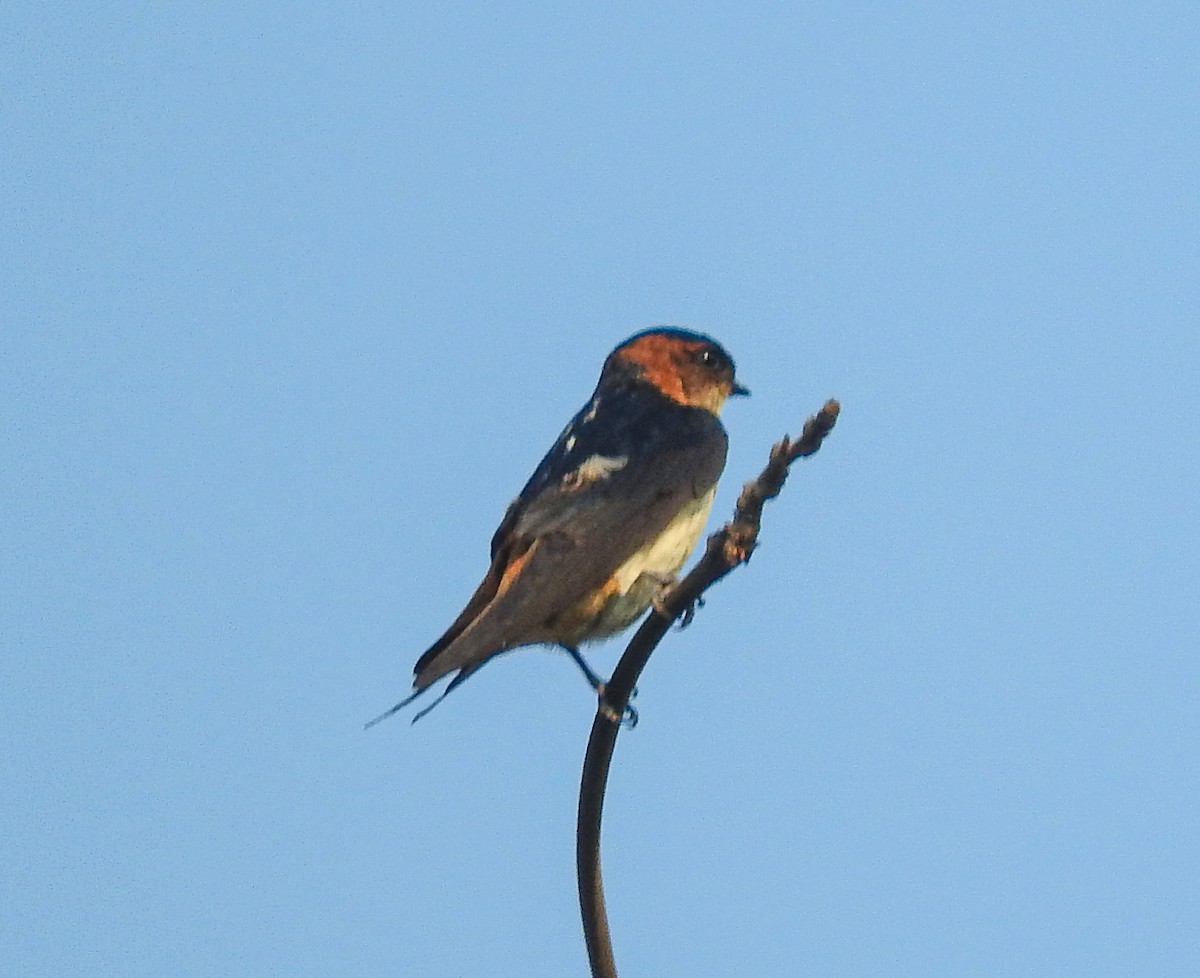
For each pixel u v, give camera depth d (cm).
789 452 873
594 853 970
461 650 1162
